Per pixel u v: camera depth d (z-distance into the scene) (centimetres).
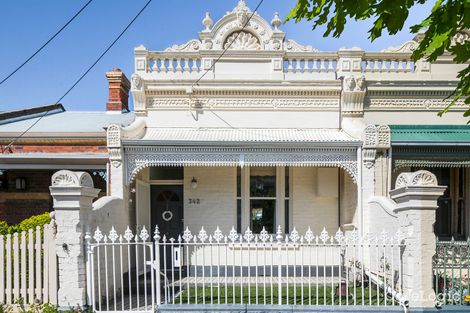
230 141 1105
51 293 819
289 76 1295
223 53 1292
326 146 1115
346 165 1128
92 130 1411
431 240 784
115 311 798
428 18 448
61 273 801
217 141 1105
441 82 1259
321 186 1271
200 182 1297
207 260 1254
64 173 806
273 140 1109
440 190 783
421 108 1273
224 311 789
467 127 1209
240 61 1300
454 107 1270
